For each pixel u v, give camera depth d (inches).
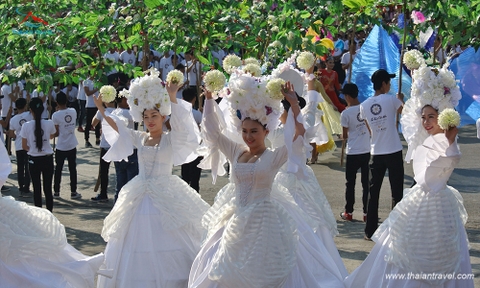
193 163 420.5
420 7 404.8
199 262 242.5
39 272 243.1
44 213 256.7
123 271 268.8
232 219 231.8
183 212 277.6
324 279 254.7
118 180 410.9
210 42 418.3
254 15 410.6
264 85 230.5
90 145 686.5
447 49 639.8
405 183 492.7
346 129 399.2
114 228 274.5
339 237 366.9
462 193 450.9
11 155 663.8
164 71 713.6
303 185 293.7
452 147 241.0
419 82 260.8
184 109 286.7
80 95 738.2
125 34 461.7
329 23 416.5
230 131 271.9
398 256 245.3
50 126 420.2
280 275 224.2
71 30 437.7
